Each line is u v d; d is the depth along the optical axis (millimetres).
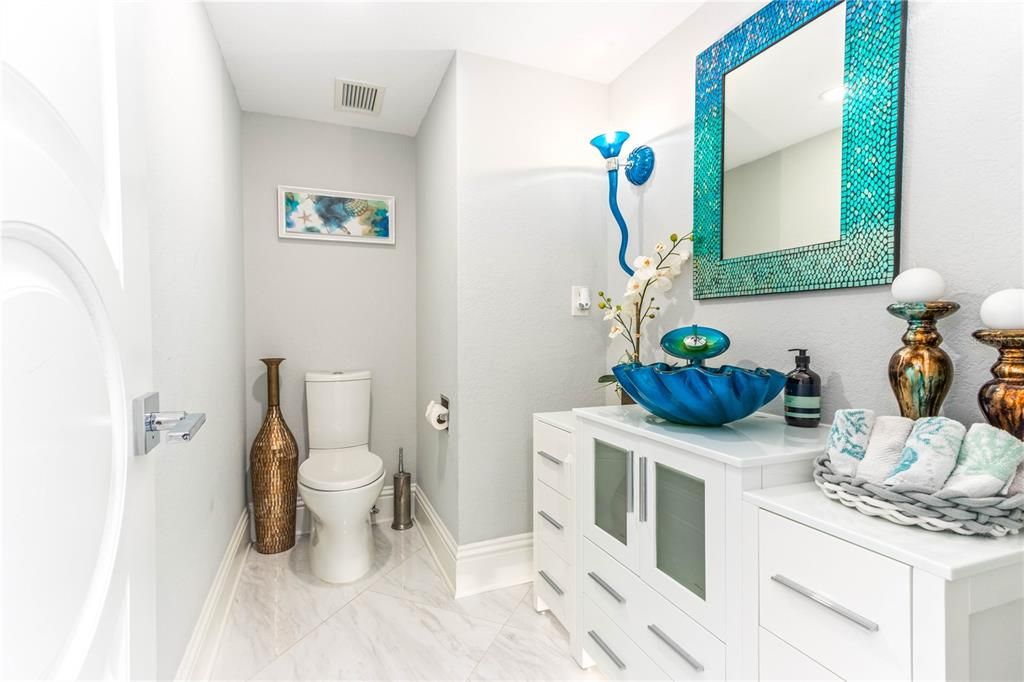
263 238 2566
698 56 1684
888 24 1105
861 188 1170
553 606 1708
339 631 1723
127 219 623
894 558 684
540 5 1707
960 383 1003
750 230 1495
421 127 2670
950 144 1013
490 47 1962
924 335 967
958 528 713
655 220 1950
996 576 671
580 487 1521
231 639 1671
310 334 2668
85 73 523
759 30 1446
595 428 1440
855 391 1217
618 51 1998
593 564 1459
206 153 1628
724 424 1262
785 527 848
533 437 2018
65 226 463
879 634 704
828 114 1254
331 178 2688
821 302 1302
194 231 1441
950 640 634
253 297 2551
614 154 1915
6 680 363
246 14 1720
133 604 610
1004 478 736
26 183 399
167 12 1207
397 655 1596
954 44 1006
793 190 1354
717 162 1603
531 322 2117
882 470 838
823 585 782
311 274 2666
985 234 958
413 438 2881
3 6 377
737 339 1580
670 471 1149
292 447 2438
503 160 2057
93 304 534
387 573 2158
